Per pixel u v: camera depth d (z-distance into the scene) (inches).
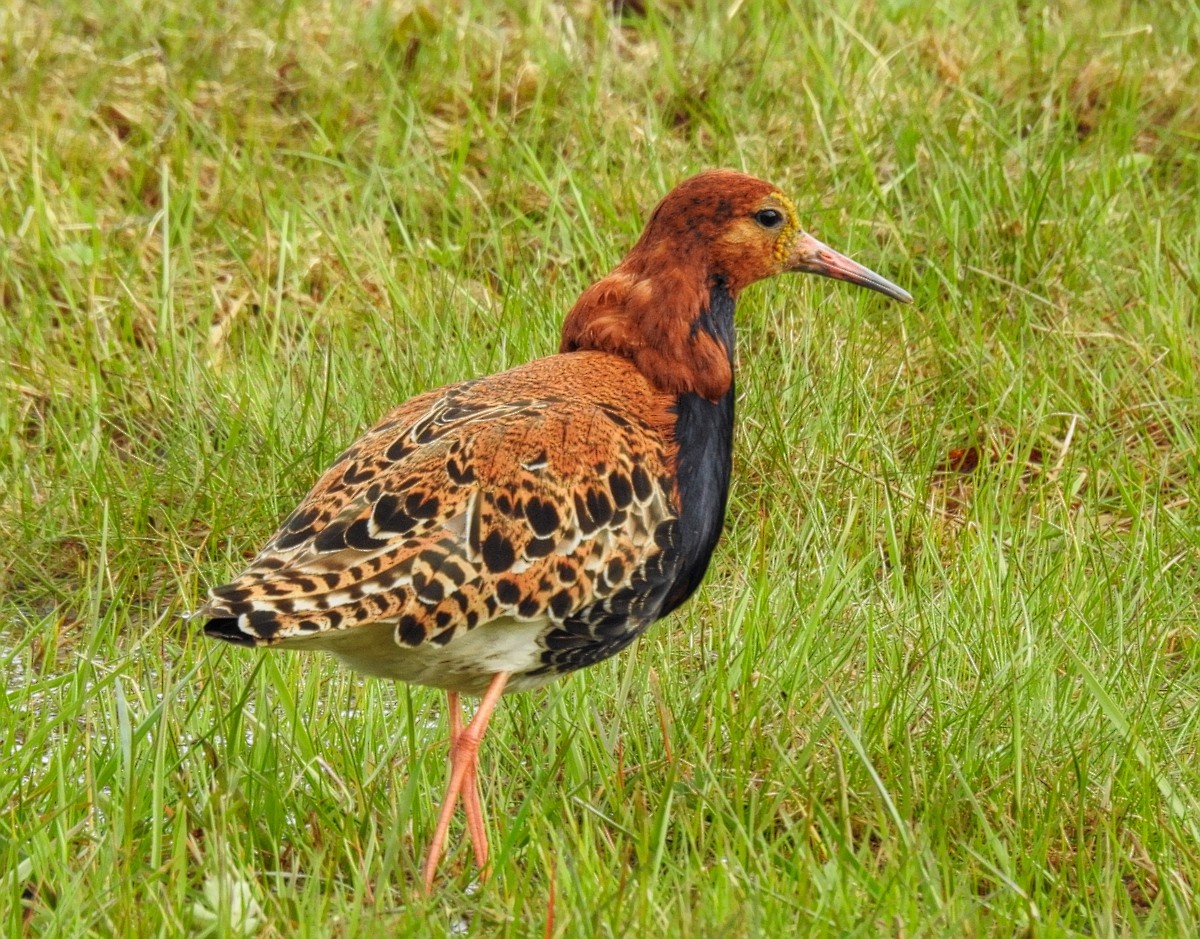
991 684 380.5
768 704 378.9
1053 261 541.0
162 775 331.9
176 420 482.3
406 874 336.2
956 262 537.3
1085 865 335.6
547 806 346.0
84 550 455.8
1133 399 499.2
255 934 305.6
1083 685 385.4
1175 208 573.0
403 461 331.6
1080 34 645.3
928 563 432.5
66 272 532.7
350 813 340.2
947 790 353.1
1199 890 327.6
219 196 563.8
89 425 479.2
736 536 445.7
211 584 430.9
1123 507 466.6
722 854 322.0
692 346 363.9
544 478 331.9
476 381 358.0
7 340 508.7
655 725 376.5
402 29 638.5
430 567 319.9
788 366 486.3
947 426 494.9
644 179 568.7
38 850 320.5
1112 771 358.3
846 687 387.2
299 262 542.3
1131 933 316.2
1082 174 577.0
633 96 618.8
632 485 341.1
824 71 598.9
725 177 373.4
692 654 403.2
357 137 597.3
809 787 345.7
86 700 379.6
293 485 458.9
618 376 358.3
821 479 457.7
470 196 569.6
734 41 641.0
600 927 300.7
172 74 613.3
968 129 593.9
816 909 309.4
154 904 306.3
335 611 312.2
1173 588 435.2
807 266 388.8
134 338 526.0
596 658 350.6
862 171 571.5
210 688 378.3
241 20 644.1
